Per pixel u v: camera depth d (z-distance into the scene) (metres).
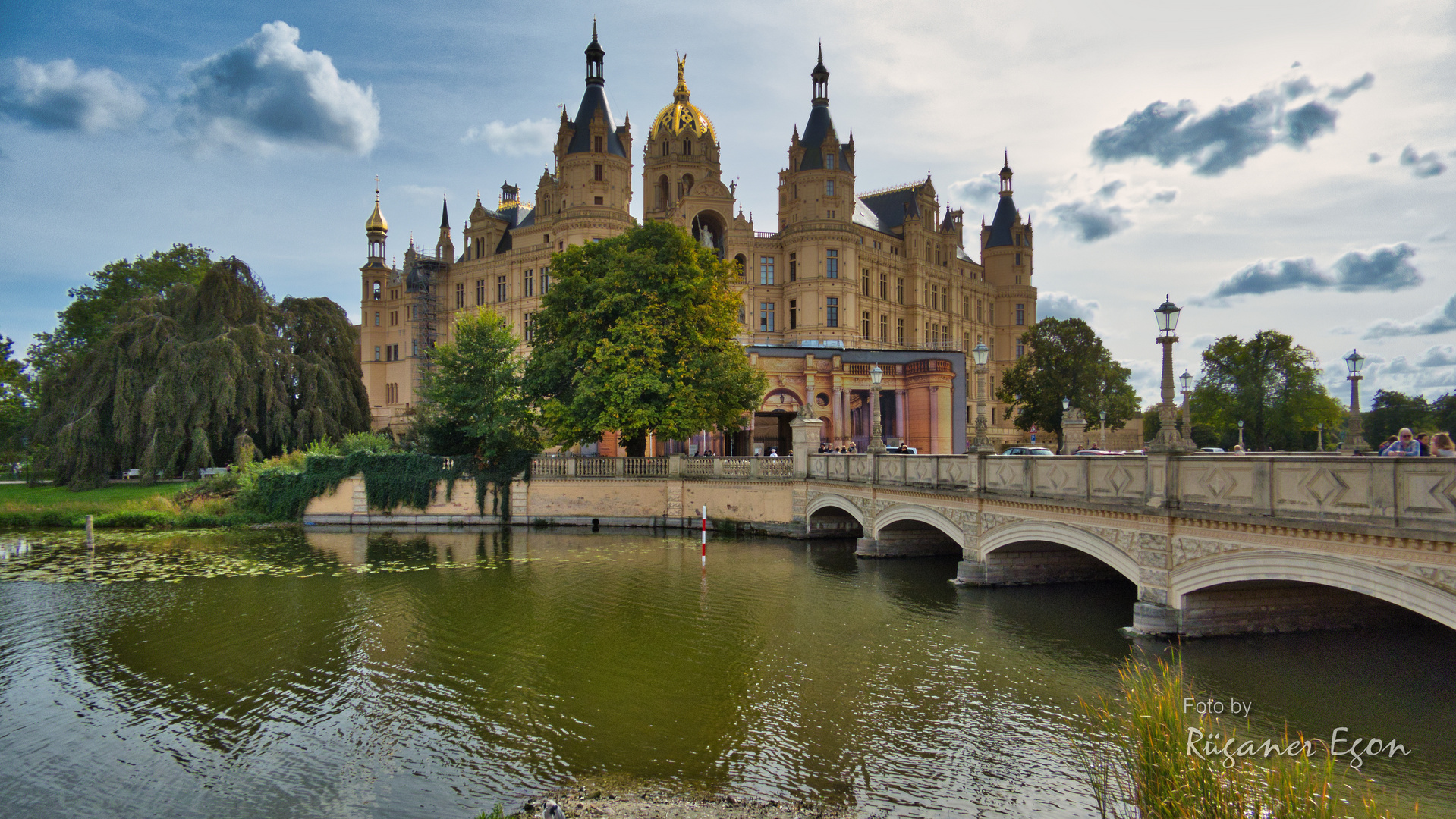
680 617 20.34
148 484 47.72
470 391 44.78
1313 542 12.02
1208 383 70.81
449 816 10.23
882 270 89.00
